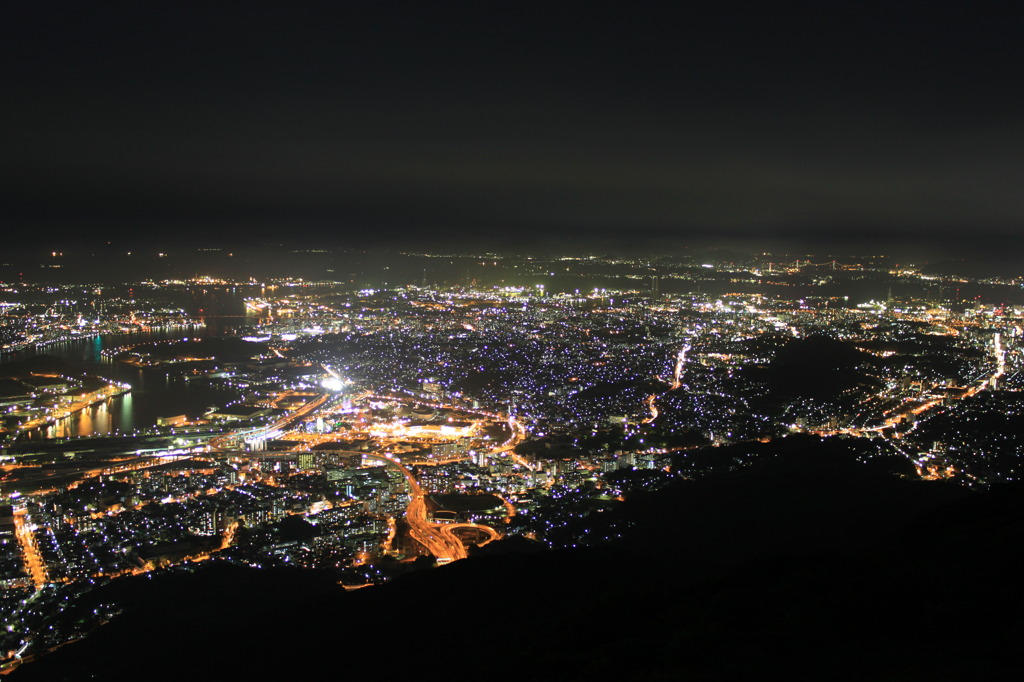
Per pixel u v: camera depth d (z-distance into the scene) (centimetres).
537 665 2553
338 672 3831
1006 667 1897
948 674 1884
